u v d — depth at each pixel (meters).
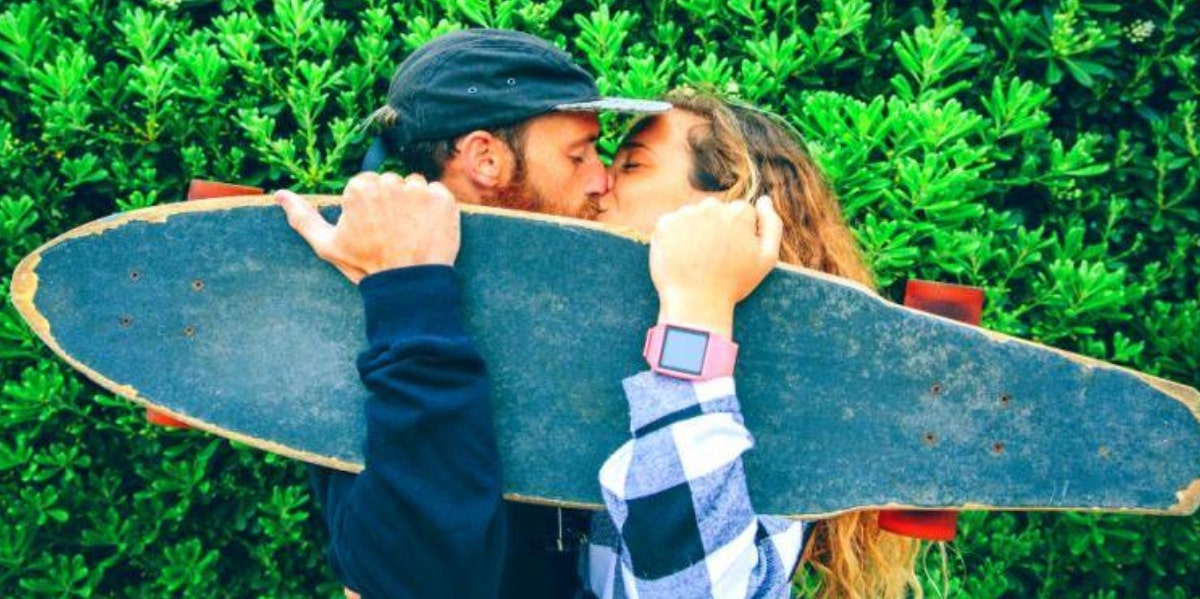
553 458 1.22
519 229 1.21
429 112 1.30
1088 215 2.21
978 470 1.24
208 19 2.13
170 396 1.21
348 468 1.22
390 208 1.14
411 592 1.10
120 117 1.98
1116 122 2.24
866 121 1.90
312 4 2.00
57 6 2.00
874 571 1.55
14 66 1.96
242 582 2.17
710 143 1.41
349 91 2.02
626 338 1.21
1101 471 1.24
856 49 2.10
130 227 1.21
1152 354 2.21
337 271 1.21
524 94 1.29
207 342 1.22
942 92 1.93
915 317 1.23
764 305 1.22
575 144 1.33
